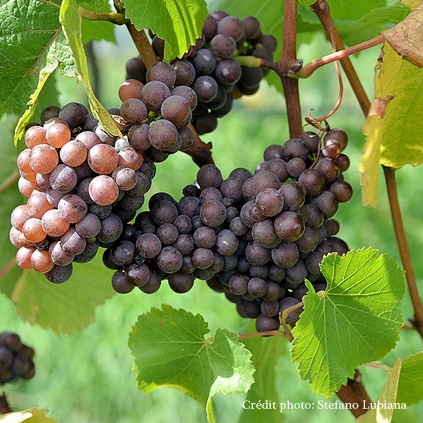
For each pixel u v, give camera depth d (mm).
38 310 726
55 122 468
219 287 555
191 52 539
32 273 708
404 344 1377
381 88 495
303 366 497
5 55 513
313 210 501
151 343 532
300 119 569
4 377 686
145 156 483
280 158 527
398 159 572
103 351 1609
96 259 705
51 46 508
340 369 509
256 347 624
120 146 470
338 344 509
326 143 524
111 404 1567
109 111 494
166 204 501
